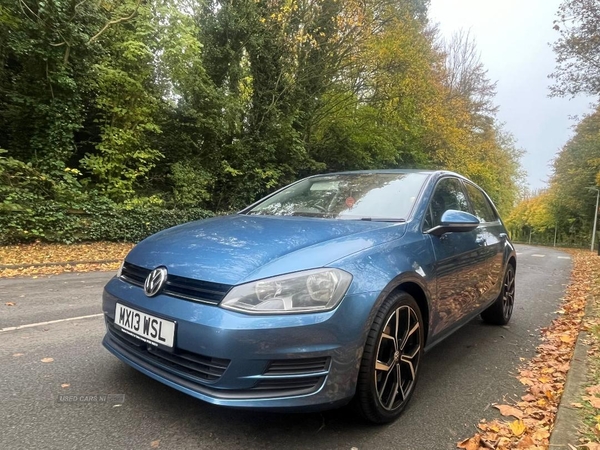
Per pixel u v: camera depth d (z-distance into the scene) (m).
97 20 12.11
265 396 1.95
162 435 2.17
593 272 11.30
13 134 12.42
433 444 2.21
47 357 3.23
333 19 16.44
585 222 46.38
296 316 1.97
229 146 16.47
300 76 17.08
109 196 12.91
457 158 25.39
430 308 2.73
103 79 12.61
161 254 2.42
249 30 15.38
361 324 2.11
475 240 3.69
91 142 13.69
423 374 3.29
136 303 2.29
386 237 2.57
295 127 18.45
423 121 22.42
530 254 22.80
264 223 2.83
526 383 3.09
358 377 2.17
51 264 8.29
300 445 2.13
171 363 2.18
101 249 10.55
